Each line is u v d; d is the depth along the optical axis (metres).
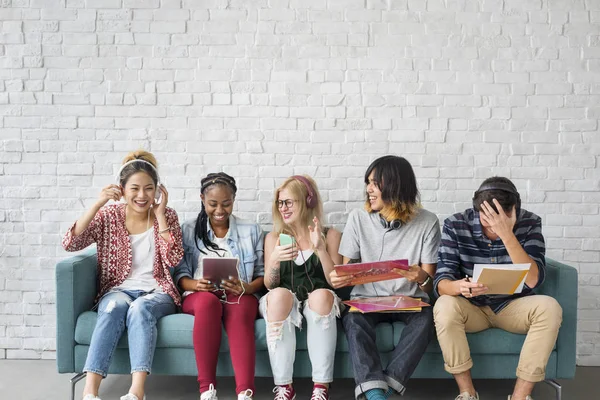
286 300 2.83
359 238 3.15
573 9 3.50
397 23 3.52
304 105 3.56
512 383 3.32
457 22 3.52
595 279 3.56
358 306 2.91
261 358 2.91
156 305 2.91
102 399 3.03
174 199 3.58
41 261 3.59
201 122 3.57
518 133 3.54
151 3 3.53
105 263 3.14
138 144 3.57
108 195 3.05
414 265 2.92
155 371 2.88
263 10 3.53
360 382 2.68
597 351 3.57
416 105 3.54
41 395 3.05
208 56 3.55
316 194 3.21
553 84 3.52
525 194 3.55
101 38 3.54
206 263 2.91
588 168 3.53
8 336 3.60
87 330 2.88
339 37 3.53
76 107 3.56
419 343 2.79
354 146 3.57
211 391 2.71
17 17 3.52
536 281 2.82
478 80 3.53
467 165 3.55
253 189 3.58
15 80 3.54
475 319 2.87
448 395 3.11
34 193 3.57
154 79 3.55
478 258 2.97
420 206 3.20
